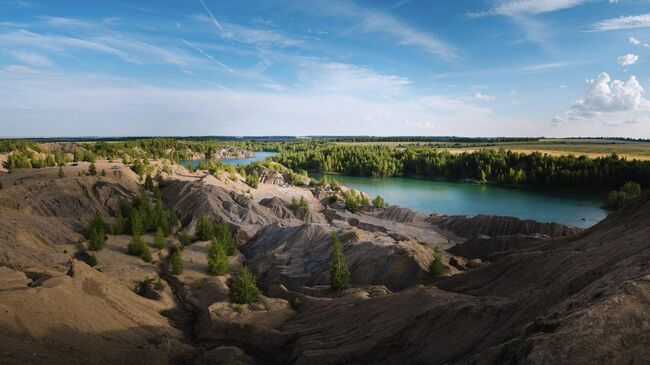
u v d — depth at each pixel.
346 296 46.31
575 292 27.20
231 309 46.22
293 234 77.62
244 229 89.31
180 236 84.75
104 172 116.62
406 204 154.50
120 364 31.94
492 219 95.69
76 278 41.41
